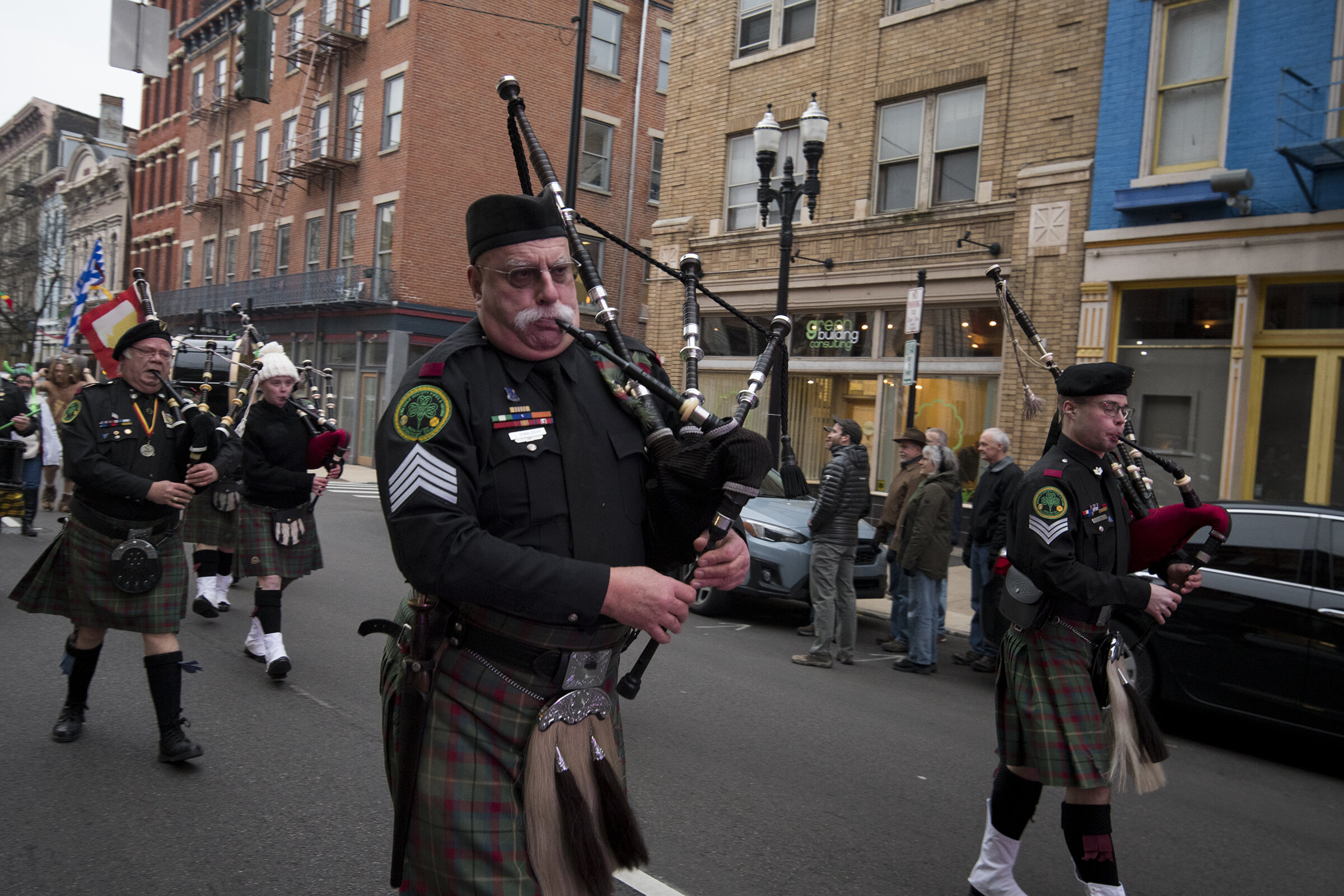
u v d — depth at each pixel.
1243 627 5.46
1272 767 5.30
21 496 7.86
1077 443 3.11
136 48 9.27
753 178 14.74
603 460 1.91
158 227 35.34
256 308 26.97
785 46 14.27
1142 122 10.35
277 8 27.80
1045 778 2.93
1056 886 3.56
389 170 23.08
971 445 11.99
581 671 1.91
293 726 4.66
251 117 29.25
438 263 23.11
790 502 8.72
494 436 1.83
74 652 4.25
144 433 4.06
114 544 3.99
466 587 1.70
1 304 33.75
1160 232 10.12
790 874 3.47
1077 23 11.00
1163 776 3.12
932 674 7.00
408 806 1.88
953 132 12.34
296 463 5.45
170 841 3.41
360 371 23.77
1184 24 10.16
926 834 3.93
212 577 6.86
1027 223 11.32
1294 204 9.37
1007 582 3.10
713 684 6.13
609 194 24.91
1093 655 3.05
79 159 42.03
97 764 4.06
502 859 1.80
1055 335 11.06
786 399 2.29
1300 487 9.52
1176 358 10.23
